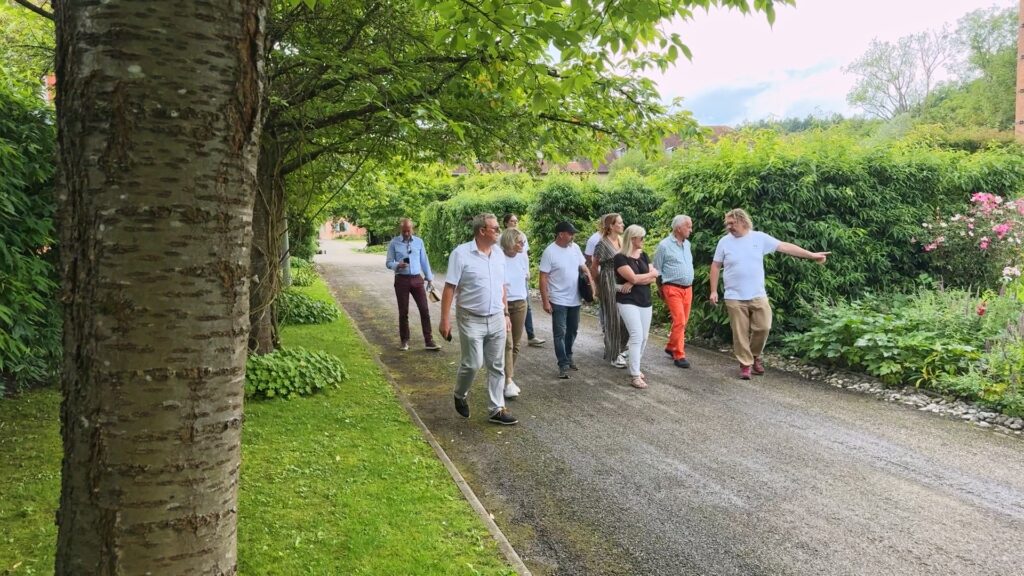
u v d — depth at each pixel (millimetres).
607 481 3854
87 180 1266
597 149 6656
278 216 6465
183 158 1280
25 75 5852
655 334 8805
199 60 1286
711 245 7887
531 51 3904
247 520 3129
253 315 6133
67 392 1352
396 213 30328
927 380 5602
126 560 1309
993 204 7566
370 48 5363
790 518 3355
